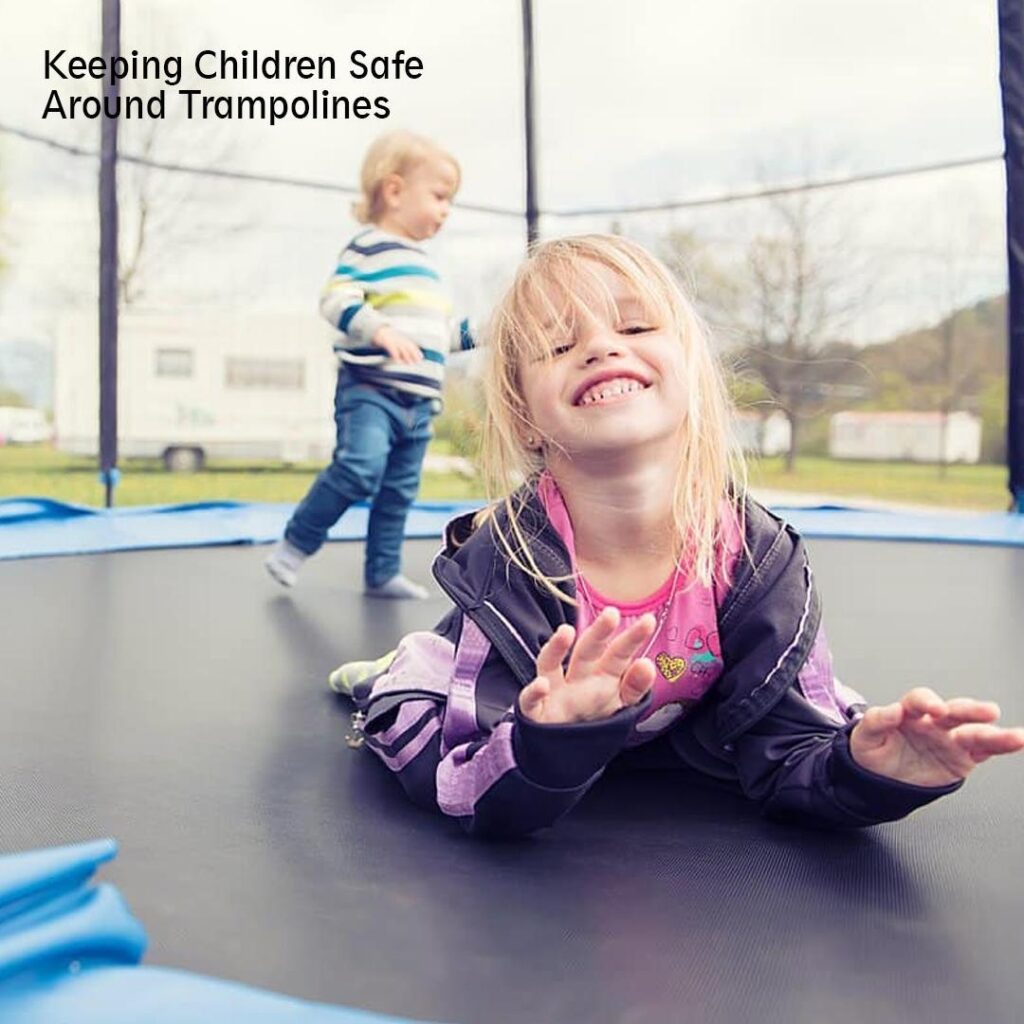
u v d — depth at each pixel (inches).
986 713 33.7
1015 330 154.6
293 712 58.4
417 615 92.4
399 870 36.5
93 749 50.9
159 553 127.4
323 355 288.8
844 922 32.8
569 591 42.8
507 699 42.1
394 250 107.7
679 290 46.7
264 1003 24.2
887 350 299.7
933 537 143.6
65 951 24.7
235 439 286.8
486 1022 26.7
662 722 46.1
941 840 39.9
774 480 309.0
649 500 43.3
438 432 298.5
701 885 35.6
